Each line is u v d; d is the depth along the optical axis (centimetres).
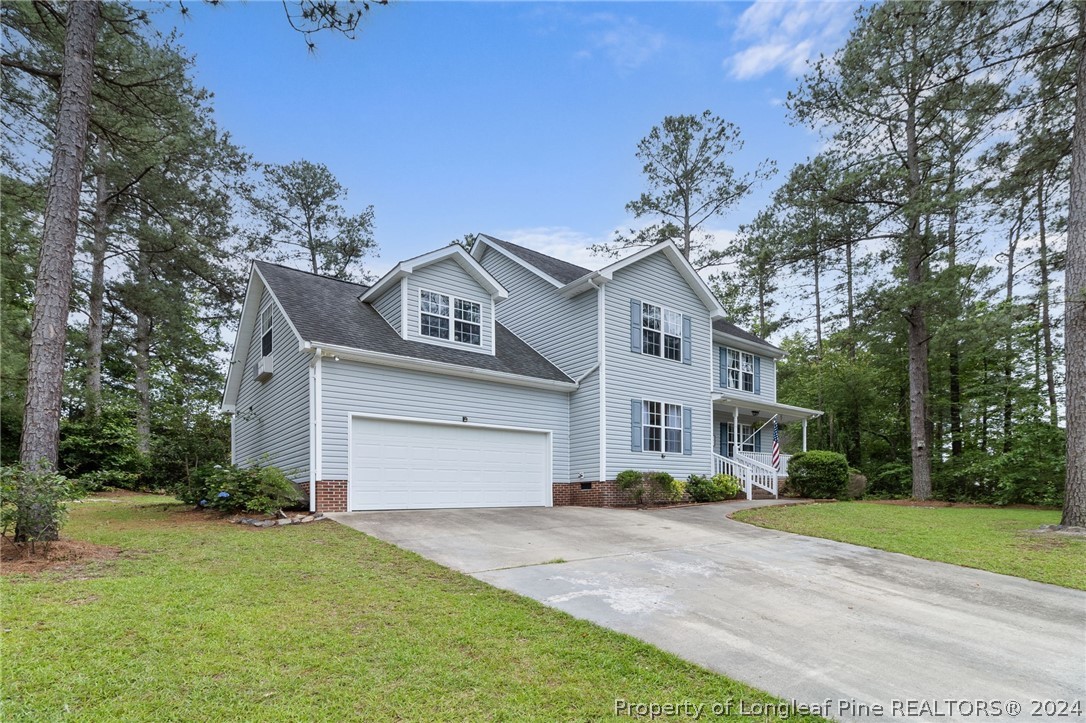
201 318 2514
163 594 561
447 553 798
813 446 2848
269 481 1078
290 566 691
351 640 471
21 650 421
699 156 2825
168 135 1555
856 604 629
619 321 1611
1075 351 1077
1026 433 1858
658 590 660
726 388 2148
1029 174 1376
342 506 1144
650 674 435
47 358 748
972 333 1656
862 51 1738
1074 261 1077
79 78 825
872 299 2062
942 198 1673
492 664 441
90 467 1819
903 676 447
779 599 639
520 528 1035
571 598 617
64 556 674
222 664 418
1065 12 1120
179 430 1938
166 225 2181
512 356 1577
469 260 1453
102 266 2103
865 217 1948
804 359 3111
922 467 1998
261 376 1425
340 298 1454
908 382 2517
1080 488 1057
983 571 786
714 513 1328
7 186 1547
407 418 1260
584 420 1562
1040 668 468
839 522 1172
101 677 390
